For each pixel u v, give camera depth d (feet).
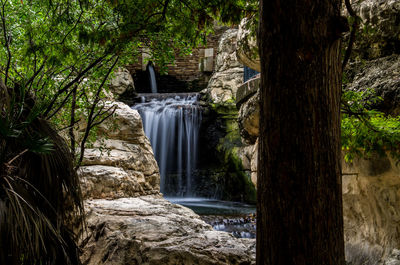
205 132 44.06
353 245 9.86
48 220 5.52
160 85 52.85
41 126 6.37
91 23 9.43
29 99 6.84
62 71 9.93
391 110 8.95
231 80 44.14
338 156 4.71
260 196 4.91
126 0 8.54
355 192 9.69
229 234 9.17
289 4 4.56
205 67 51.16
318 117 4.53
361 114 8.30
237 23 9.27
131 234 8.55
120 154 15.40
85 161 13.93
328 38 4.51
